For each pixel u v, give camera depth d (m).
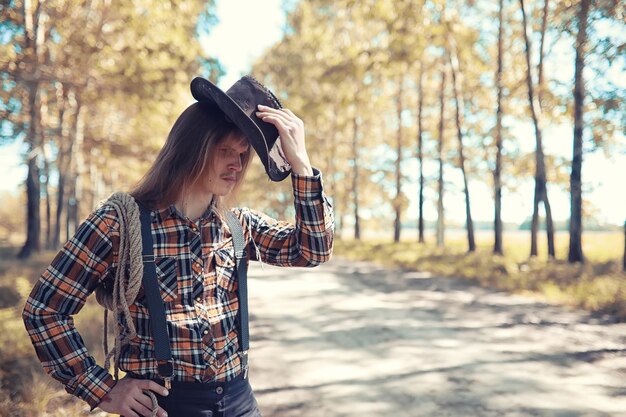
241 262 1.44
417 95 29.11
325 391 4.52
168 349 1.25
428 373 5.04
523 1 16.38
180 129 1.37
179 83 12.22
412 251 23.88
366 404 4.20
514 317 7.83
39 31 10.60
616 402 4.20
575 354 5.67
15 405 3.77
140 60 11.52
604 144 13.70
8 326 6.13
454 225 45.72
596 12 10.23
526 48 16.50
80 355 1.24
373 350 5.93
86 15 11.07
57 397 4.06
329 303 9.23
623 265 13.32
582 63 14.01
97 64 10.95
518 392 4.46
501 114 19.44
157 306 1.26
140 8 11.85
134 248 1.26
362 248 27.39
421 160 28.72
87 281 1.27
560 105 15.64
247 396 1.42
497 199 20.25
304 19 27.02
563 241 31.89
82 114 13.85
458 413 3.98
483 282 12.00
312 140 33.31
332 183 35.25
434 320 7.65
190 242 1.33
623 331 6.77
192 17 13.80
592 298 8.80
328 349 5.98
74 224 22.53
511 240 43.91
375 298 9.80
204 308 1.32
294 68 27.41
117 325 1.30
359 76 15.52
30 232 18.33
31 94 9.78
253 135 1.30
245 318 1.42
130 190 1.37
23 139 10.18
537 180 18.30
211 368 1.30
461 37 16.09
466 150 23.09
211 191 1.39
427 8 14.44
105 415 3.65
